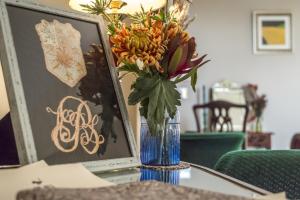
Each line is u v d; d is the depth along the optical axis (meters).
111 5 0.91
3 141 0.71
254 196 0.53
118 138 0.78
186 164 0.92
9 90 0.61
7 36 0.63
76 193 0.40
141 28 0.78
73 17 0.78
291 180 0.89
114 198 0.39
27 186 0.52
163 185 0.45
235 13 4.48
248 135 3.98
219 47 4.48
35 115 0.63
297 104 4.46
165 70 0.81
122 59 0.78
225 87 4.49
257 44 4.48
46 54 0.69
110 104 0.79
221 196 0.41
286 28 4.47
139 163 0.81
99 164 0.71
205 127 4.30
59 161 0.64
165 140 0.88
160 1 0.97
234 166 0.91
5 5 0.65
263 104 4.36
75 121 0.70
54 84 0.69
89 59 0.78
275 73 4.48
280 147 4.45
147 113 0.80
